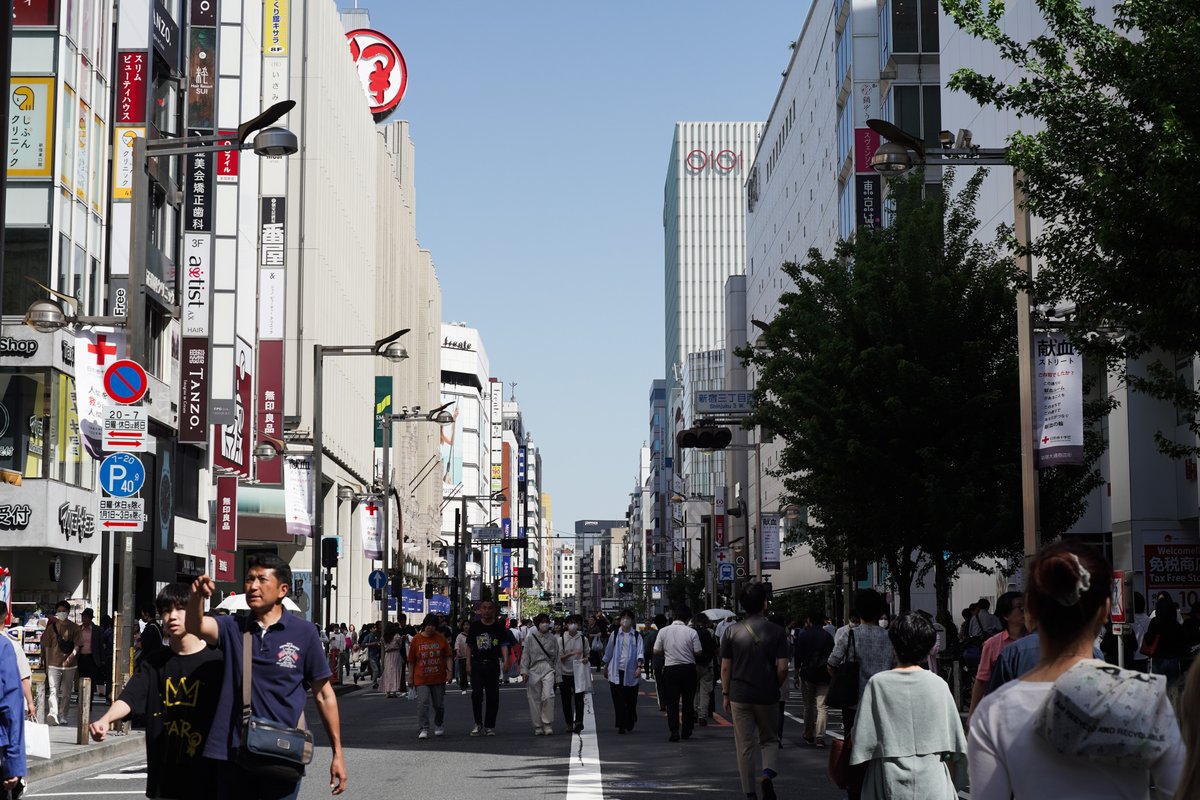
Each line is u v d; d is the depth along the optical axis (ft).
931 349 99.71
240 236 191.72
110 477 74.79
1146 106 54.49
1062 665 14.85
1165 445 65.31
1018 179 64.80
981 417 97.66
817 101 259.80
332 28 257.55
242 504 206.69
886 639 41.22
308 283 234.38
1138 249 53.42
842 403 99.50
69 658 86.89
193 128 156.97
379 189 324.80
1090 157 56.13
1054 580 14.88
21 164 122.62
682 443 140.46
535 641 80.94
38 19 124.06
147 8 138.62
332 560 137.18
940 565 101.65
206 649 27.45
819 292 106.22
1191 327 53.26
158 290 147.43
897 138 65.67
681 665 75.05
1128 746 13.71
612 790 51.78
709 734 80.18
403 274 367.25
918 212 102.94
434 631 78.95
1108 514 114.62
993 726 14.47
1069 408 67.00
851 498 101.96
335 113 258.37
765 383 107.76
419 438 396.98
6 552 122.93
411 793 51.03
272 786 26.35
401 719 99.09
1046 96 58.03
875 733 23.71
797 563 288.51
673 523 520.42
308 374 234.58
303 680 27.25
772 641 44.65
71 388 125.80
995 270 101.19
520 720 95.61
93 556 131.54
